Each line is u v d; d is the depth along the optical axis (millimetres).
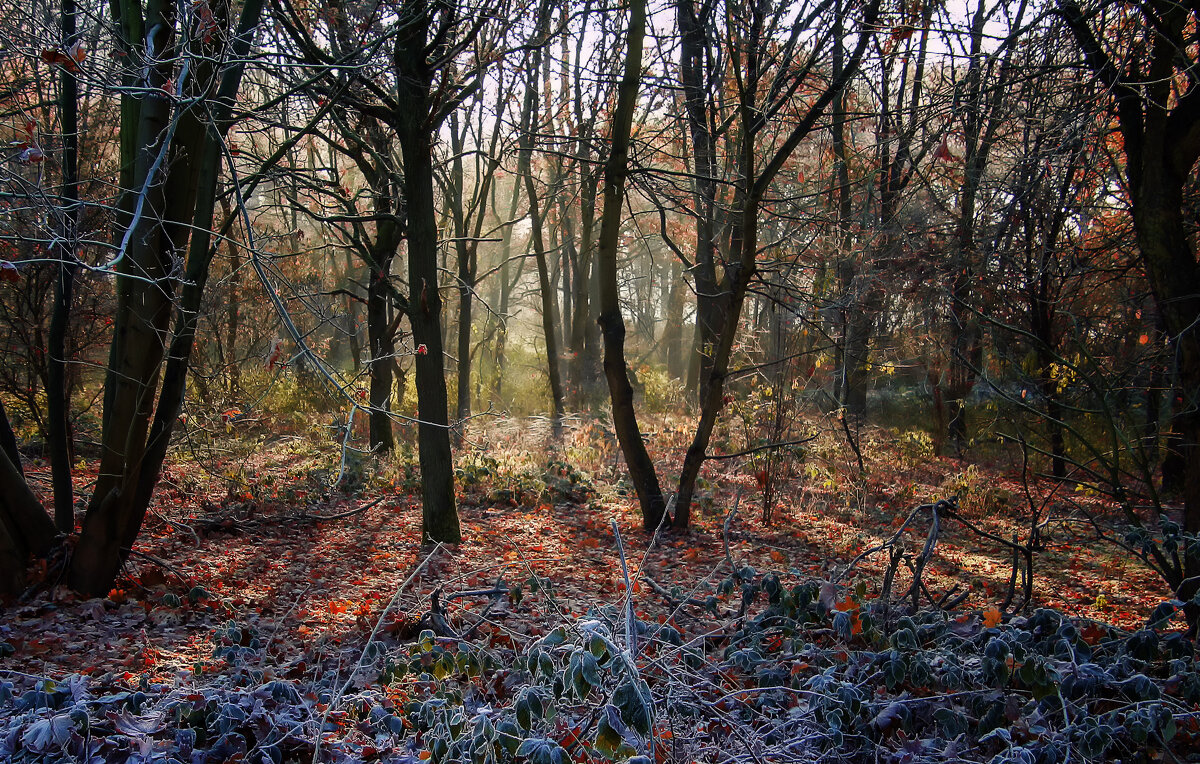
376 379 15203
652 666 3529
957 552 9484
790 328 11812
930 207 10070
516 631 5270
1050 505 11641
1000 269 9375
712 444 14766
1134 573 8484
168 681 4723
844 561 8656
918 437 15789
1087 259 9242
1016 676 3568
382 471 13641
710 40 11773
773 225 13742
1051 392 10930
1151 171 6199
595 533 10086
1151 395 9273
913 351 15609
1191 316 6043
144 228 6504
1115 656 3734
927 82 9945
